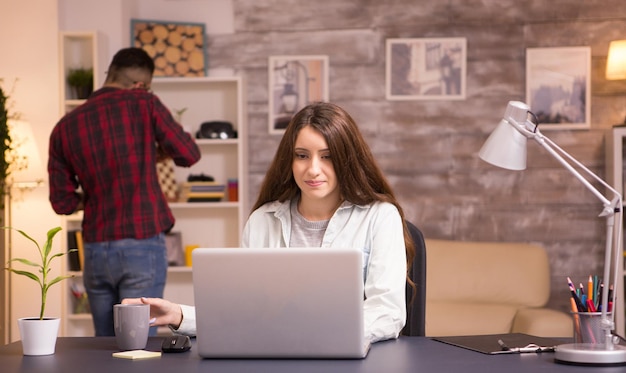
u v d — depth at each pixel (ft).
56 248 16.87
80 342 7.50
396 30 18.72
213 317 6.32
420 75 18.69
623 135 17.53
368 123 18.75
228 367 5.99
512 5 18.56
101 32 17.38
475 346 6.90
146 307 6.98
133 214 12.23
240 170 17.97
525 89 18.54
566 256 18.53
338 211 8.29
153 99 12.53
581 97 18.47
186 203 17.76
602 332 6.45
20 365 6.22
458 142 18.67
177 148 12.61
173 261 17.97
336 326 6.21
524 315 15.49
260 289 6.25
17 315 16.78
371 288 7.73
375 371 5.74
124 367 6.05
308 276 6.19
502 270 16.90
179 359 6.41
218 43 18.94
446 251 17.22
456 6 18.65
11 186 16.55
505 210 18.65
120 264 12.19
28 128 16.85
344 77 18.79
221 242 18.62
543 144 7.13
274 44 18.86
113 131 12.30
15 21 17.08
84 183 12.45
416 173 18.72
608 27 18.48
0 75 17.04
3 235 16.56
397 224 8.16
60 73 17.02
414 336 8.18
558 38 18.54
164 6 18.92
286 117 18.81
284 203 8.54
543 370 5.78
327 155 7.96
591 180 18.47
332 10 18.80
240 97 18.01
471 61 18.63
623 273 17.71
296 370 5.82
